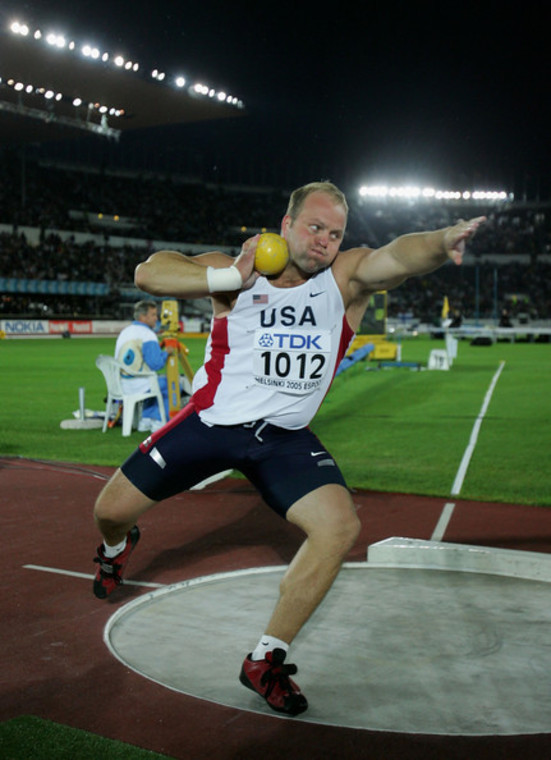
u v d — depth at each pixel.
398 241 2.98
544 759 2.65
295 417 3.20
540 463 8.58
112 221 57.47
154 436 3.34
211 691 3.19
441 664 3.42
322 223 2.91
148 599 4.29
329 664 3.43
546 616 4.00
